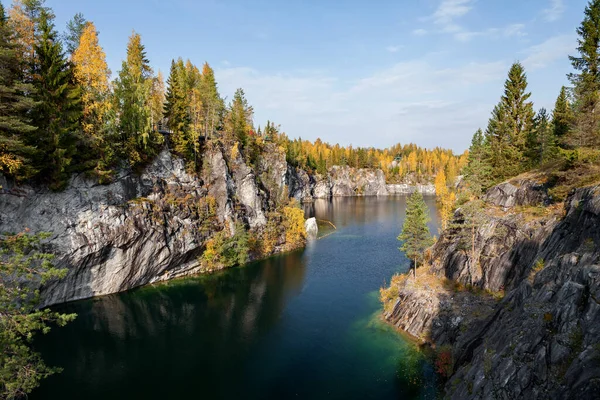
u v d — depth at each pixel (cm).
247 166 8012
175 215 5962
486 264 3622
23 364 1952
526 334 1862
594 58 3625
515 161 5247
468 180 4025
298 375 3139
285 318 4366
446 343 3253
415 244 4519
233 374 3192
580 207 2419
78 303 4753
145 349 3662
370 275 5931
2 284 2052
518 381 1714
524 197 3888
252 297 5109
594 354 1447
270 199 8869
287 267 6525
